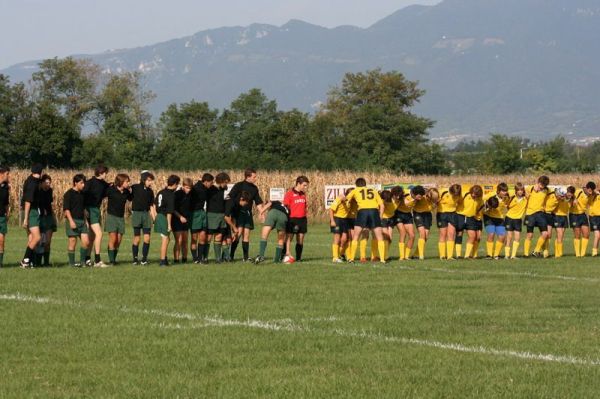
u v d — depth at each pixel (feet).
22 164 514.68
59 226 285.84
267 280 123.44
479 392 61.36
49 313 91.97
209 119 624.59
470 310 96.37
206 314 92.17
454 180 418.31
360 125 647.15
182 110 627.05
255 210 310.45
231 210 153.69
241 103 616.39
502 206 167.94
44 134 514.68
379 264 151.12
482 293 110.63
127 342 77.05
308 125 562.25
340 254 159.94
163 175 341.41
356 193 154.20
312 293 109.29
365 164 530.27
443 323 87.71
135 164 552.41
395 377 65.26
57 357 71.41
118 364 69.10
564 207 172.86
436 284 119.85
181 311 94.12
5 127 529.86
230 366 68.85
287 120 545.03
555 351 74.84
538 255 171.83
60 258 164.76
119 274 130.11
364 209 153.48
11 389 61.31
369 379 64.64
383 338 79.82
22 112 542.98
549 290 113.91
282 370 67.41
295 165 517.96
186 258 156.15
